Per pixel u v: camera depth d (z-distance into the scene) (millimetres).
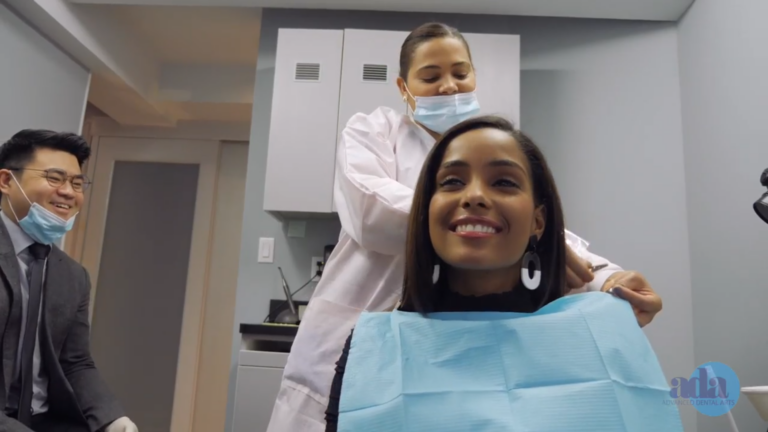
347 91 2301
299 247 2445
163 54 3143
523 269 776
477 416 638
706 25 2219
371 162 1020
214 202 3449
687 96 2385
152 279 3359
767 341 1751
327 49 2344
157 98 3213
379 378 693
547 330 699
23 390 1358
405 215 887
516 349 689
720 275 2061
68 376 1537
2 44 2160
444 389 667
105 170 3477
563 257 811
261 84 2553
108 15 2686
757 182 1827
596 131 2471
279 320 2229
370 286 1031
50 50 2447
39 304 1463
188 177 3482
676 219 2367
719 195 2088
